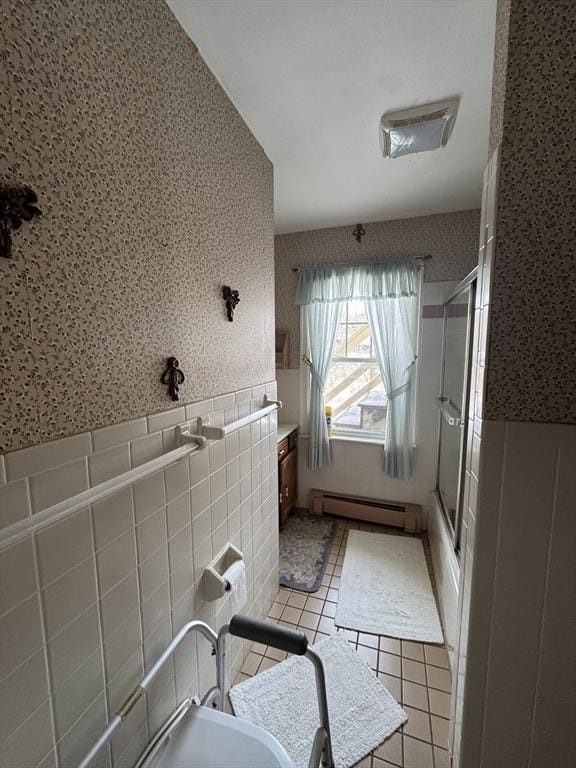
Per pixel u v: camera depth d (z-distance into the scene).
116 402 0.78
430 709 1.27
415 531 2.47
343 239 2.55
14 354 0.56
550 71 0.72
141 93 0.82
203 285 1.11
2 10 0.51
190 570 1.07
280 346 2.72
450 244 2.33
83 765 0.61
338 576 2.02
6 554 0.55
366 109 1.31
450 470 1.98
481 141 1.52
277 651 1.52
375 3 0.91
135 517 0.83
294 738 1.17
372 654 1.51
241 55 1.06
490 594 0.88
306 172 1.76
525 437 0.82
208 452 1.16
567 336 0.78
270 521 1.75
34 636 0.60
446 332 2.31
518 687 0.89
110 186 0.73
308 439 2.77
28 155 0.56
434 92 1.23
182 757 0.80
